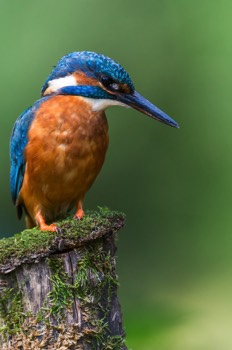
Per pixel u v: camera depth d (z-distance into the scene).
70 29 15.71
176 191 17.58
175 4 16.53
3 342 5.84
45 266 5.79
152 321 11.61
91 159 7.01
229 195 17.39
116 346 5.99
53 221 7.60
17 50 15.27
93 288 5.89
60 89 7.04
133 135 17.41
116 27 16.34
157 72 16.73
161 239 17.50
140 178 17.55
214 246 17.20
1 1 15.33
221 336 11.38
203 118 17.16
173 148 17.45
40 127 6.88
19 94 15.30
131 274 17.11
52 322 5.77
